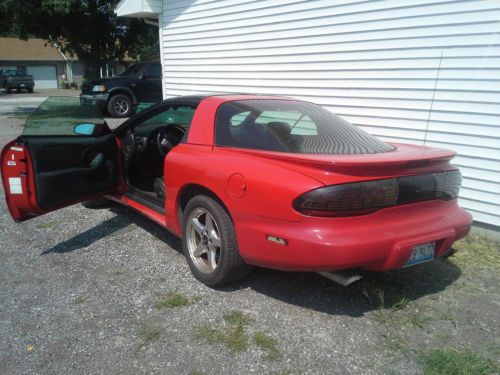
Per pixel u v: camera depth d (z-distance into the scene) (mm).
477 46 4297
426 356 2527
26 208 3781
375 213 2615
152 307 3000
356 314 2955
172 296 3135
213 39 7887
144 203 4176
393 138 5195
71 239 4195
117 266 3621
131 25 22547
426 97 4789
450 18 4461
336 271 2689
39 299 3098
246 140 3119
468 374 2379
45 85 47969
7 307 2992
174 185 3500
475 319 2934
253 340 2650
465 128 4508
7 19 18078
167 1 8961
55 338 2662
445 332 2781
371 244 2525
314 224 2549
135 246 4027
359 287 3297
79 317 2877
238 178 2883
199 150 3361
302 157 2656
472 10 4285
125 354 2520
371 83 5320
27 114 16234
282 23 6406
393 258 2625
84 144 4059
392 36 5000
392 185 2635
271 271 3547
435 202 2922
